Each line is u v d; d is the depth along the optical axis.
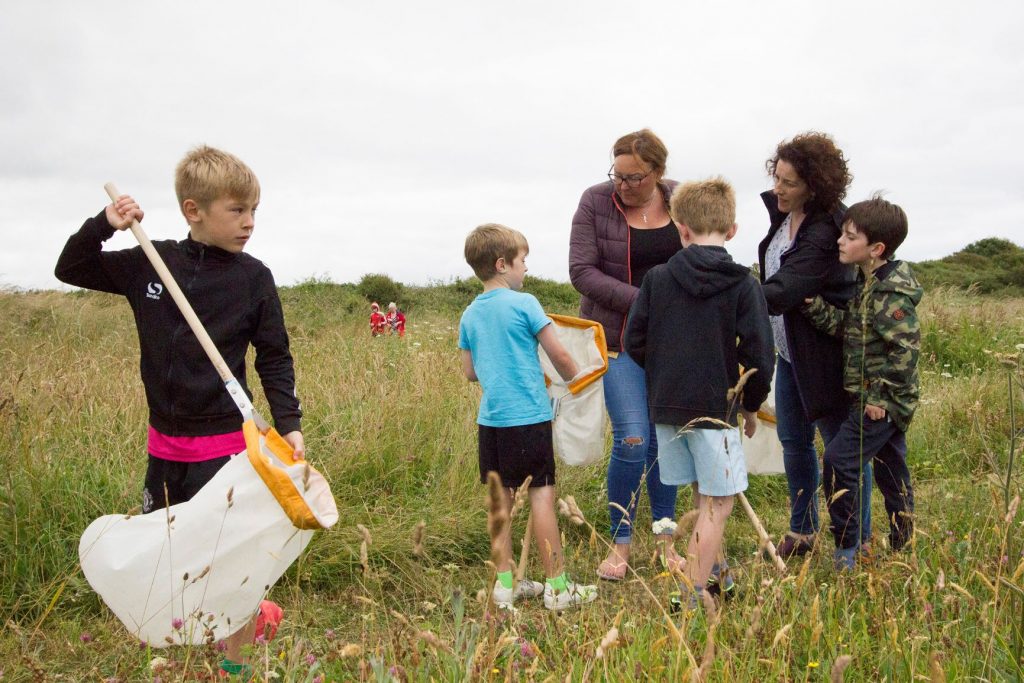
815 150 3.81
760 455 4.40
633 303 3.78
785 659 2.57
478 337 3.87
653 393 3.62
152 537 2.52
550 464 3.77
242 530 2.49
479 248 3.91
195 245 2.84
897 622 2.74
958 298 12.96
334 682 2.61
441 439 5.21
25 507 3.87
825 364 3.98
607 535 4.56
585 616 2.94
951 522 3.84
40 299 11.62
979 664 2.60
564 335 4.12
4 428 4.39
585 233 4.29
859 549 3.39
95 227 2.71
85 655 3.06
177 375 2.75
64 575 3.54
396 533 4.18
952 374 9.03
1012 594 2.73
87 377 6.02
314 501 2.60
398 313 10.59
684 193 3.62
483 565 4.07
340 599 3.65
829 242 3.87
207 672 2.44
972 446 5.62
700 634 2.74
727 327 3.49
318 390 6.08
